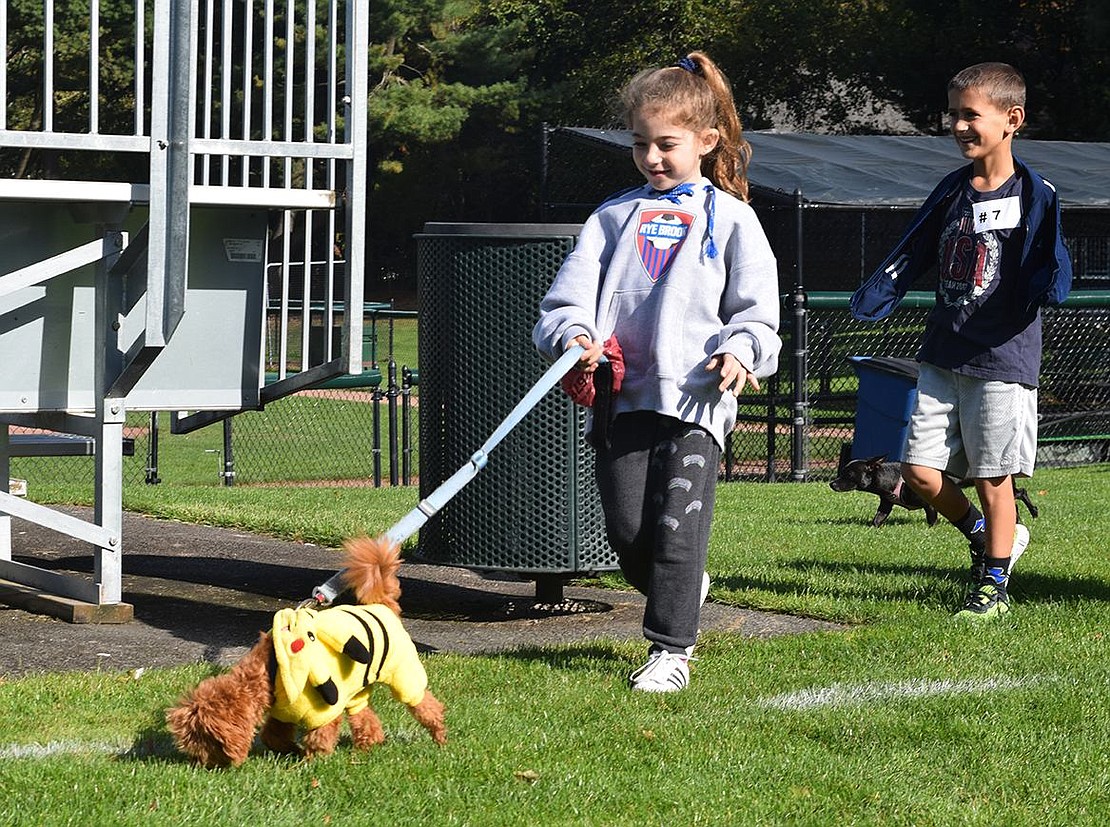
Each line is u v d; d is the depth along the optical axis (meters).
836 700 5.01
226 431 15.48
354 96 7.00
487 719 4.62
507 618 6.90
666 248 5.20
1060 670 5.48
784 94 49.00
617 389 5.10
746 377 4.95
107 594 6.61
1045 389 17.02
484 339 6.67
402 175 51.06
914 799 3.99
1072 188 20.45
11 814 3.63
